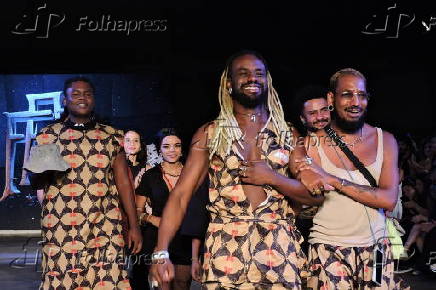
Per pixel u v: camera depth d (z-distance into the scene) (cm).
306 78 1306
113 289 580
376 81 1334
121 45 1271
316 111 589
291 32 1285
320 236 484
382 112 1359
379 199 470
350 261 477
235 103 424
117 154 600
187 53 1300
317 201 419
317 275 483
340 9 1267
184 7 1272
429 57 1284
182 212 420
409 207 1045
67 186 580
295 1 1272
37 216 1788
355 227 479
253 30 1288
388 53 1292
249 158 413
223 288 404
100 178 587
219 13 1280
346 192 468
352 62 1302
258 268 401
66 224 577
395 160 488
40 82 1770
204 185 598
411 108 1349
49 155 568
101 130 596
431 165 1048
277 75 1306
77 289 575
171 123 1695
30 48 1247
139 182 684
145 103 1709
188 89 1358
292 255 407
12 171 1780
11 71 1266
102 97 1716
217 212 412
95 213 582
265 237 405
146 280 675
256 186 410
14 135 1775
